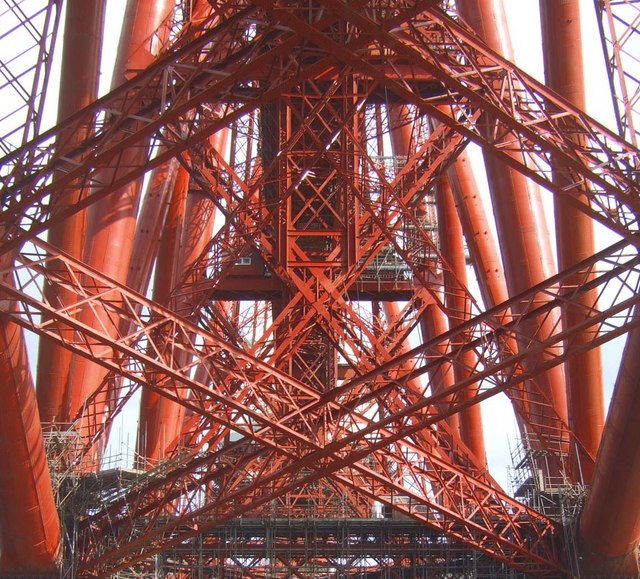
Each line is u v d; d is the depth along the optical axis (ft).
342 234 107.34
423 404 85.30
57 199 71.77
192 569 123.85
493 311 86.63
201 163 102.94
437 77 64.80
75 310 82.28
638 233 71.67
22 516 93.35
